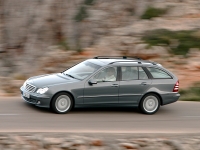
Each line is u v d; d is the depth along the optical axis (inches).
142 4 1847.9
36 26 1807.3
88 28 1763.0
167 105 1125.1
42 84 924.0
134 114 996.6
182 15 1801.2
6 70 1707.7
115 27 1763.0
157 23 1739.7
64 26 1800.0
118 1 1844.2
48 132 797.2
